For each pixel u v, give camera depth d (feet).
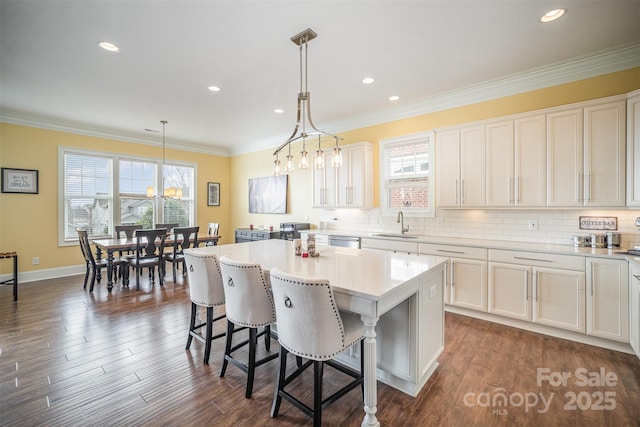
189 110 14.33
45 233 15.78
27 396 6.20
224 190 23.95
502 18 7.38
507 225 11.16
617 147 8.45
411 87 11.68
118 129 17.90
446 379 6.86
